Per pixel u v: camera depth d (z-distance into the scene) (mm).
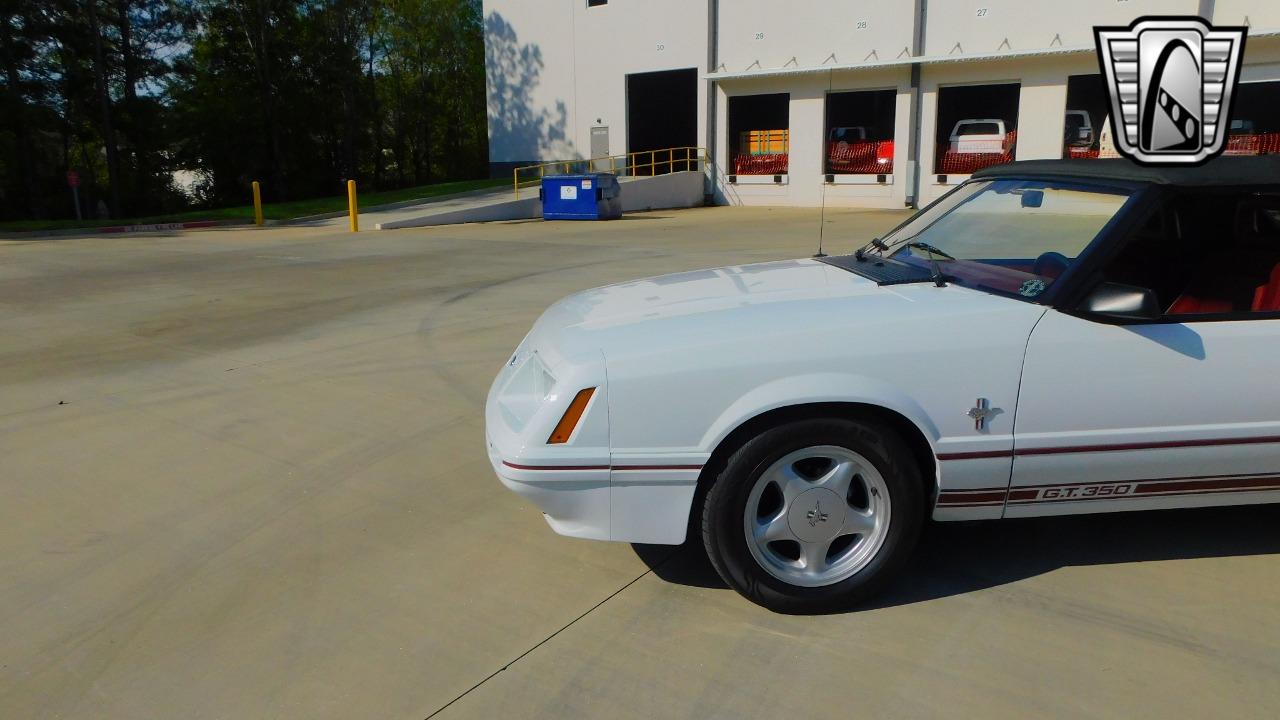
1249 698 2762
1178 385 3219
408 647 3160
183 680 3012
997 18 24328
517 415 3320
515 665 3031
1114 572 3562
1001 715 2703
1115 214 3344
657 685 2898
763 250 14945
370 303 10070
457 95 51594
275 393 6441
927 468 3320
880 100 30391
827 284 3701
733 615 3316
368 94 46188
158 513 4387
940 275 3594
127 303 10273
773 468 3148
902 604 3355
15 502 4555
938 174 26031
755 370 3090
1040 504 3326
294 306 9953
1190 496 3383
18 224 24625
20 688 3000
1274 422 3287
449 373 6898
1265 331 3248
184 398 6363
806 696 2818
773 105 31922
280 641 3229
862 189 27297
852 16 26359
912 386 3125
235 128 39938
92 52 34188
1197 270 3744
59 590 3646
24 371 7211
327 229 21484
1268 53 21422
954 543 3838
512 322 8812
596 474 3127
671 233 18812
